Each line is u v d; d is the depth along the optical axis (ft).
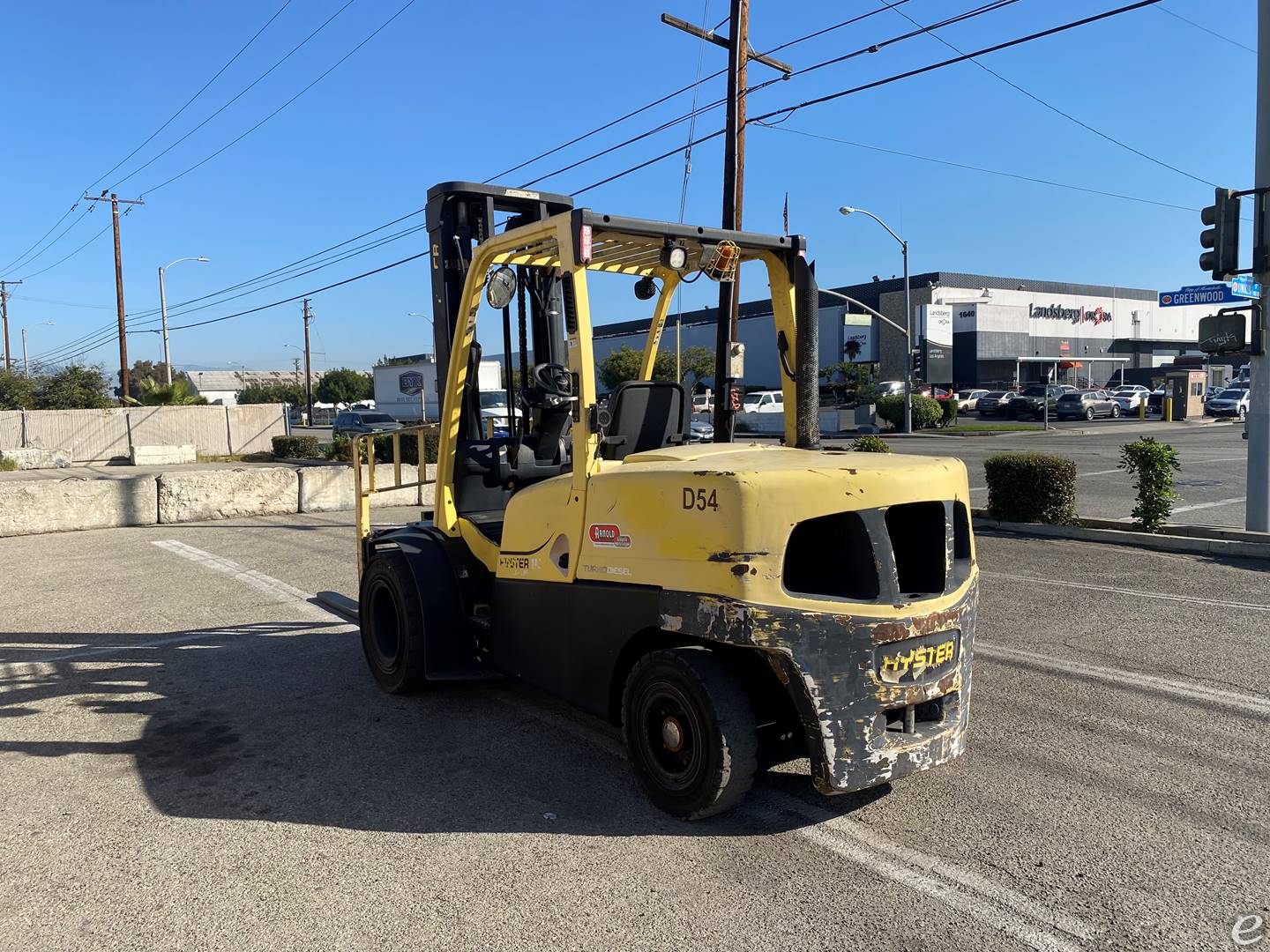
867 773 12.05
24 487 43.27
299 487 50.72
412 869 11.98
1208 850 12.06
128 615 27.17
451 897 11.25
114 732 17.51
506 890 11.37
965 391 169.78
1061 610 24.85
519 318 18.52
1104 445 91.20
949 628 12.80
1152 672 19.48
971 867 11.70
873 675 12.03
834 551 12.78
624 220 14.07
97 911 11.18
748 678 13.04
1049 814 13.14
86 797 14.55
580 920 10.68
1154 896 10.95
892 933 10.30
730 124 47.24
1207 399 140.67
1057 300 215.10
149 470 93.81
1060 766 14.83
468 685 19.95
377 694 19.42
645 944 10.19
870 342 208.23
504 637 16.47
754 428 124.57
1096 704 17.61
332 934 10.53
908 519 13.48
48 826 13.52
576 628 14.48
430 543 18.34
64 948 10.39
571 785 14.53
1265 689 18.24
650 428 16.52
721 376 17.71
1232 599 25.71
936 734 12.78
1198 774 14.43
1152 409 156.56
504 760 15.65
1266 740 15.76
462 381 17.76
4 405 123.75
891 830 12.75
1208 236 33.81
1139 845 12.20
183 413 117.29
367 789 14.57
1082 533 35.88
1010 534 37.45
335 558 36.17
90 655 22.89
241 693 19.71
